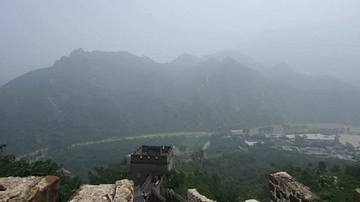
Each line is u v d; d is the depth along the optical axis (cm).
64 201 966
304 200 439
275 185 527
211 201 843
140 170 2823
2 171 1023
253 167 5225
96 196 400
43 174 1110
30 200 337
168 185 2277
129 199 393
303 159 6184
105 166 6300
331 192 477
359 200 387
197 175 2739
